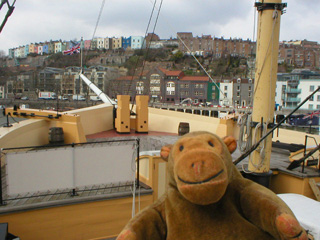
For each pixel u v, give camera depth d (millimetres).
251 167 6777
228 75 134500
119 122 14773
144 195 6434
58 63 154750
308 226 4453
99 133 14953
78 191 6184
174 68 144375
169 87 100750
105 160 6227
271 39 6367
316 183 7203
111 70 114438
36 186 5738
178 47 164125
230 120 13750
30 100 80500
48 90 102125
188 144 1945
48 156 5809
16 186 5574
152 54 160750
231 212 1953
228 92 95625
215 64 147125
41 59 169375
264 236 1895
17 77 106812
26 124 10062
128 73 131750
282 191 7750
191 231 1927
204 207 1965
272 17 6305
